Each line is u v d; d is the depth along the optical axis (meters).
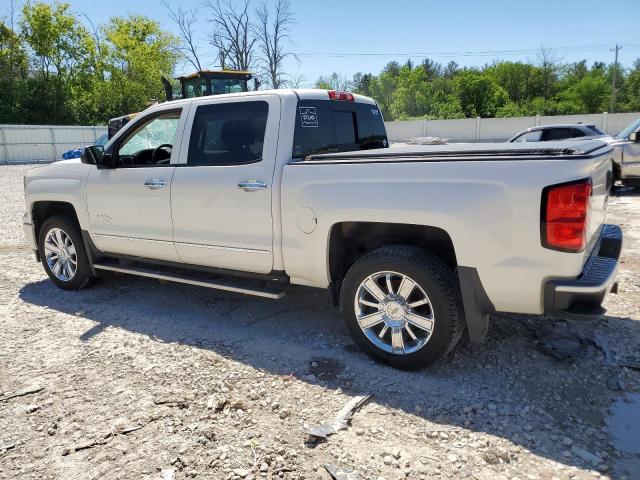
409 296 3.41
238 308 4.84
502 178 2.98
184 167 4.35
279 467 2.59
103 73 45.53
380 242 3.80
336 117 4.42
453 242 3.15
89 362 3.79
